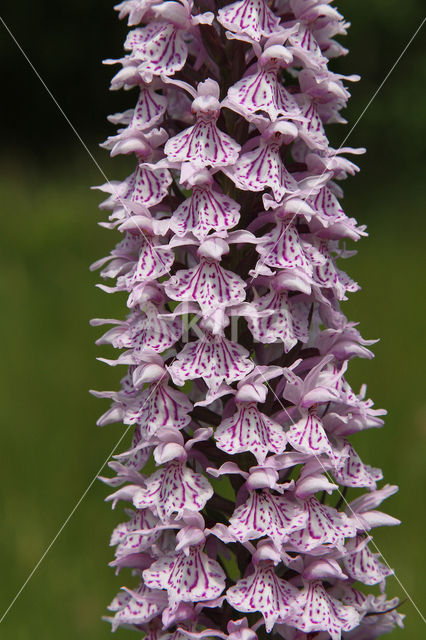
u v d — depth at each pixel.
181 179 0.28
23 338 0.54
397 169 1.16
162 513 0.29
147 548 0.30
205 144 0.28
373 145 1.17
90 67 1.29
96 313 0.57
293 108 0.29
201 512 0.29
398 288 0.66
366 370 0.51
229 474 0.29
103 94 1.30
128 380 0.30
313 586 0.29
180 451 0.29
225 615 0.29
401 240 0.84
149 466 0.43
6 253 0.72
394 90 1.17
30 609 0.38
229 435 0.28
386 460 0.42
